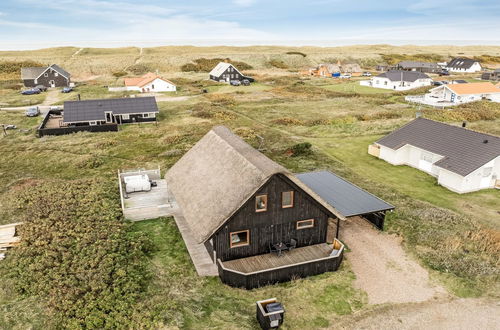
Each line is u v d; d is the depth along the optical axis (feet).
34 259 69.92
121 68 419.54
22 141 157.48
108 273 64.95
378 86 326.44
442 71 434.71
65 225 82.74
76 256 70.33
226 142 79.05
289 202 68.54
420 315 58.13
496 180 110.52
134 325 52.95
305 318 57.00
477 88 244.22
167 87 292.81
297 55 534.37
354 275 68.18
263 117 202.69
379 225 84.43
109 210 90.48
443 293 63.46
